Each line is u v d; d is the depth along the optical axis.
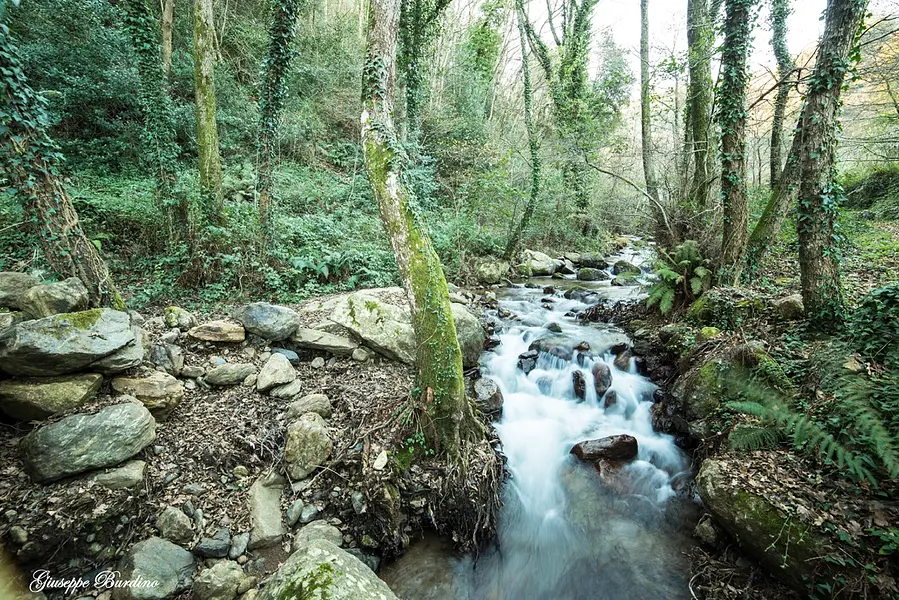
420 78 12.33
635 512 4.36
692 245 7.27
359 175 12.58
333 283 8.12
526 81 12.11
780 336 5.23
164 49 11.95
